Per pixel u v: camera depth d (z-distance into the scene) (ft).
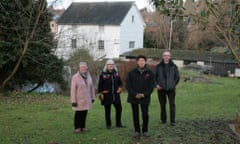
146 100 26.25
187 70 120.88
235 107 44.16
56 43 59.82
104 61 73.31
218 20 23.13
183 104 46.39
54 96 51.24
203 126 30.35
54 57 57.62
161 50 155.74
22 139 26.12
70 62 67.10
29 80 56.85
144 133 26.73
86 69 28.14
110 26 156.76
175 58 146.82
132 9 164.35
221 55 137.39
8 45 51.11
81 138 26.43
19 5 51.37
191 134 27.32
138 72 26.08
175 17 24.07
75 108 27.76
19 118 33.81
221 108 43.06
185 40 169.27
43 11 52.54
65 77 65.10
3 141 25.49
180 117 35.58
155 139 25.84
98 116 35.65
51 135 27.35
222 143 25.09
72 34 76.13
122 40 158.81
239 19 23.07
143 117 26.40
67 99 49.11
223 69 127.65
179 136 26.68
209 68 128.67
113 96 29.37
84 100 27.84
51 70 56.95
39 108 39.93
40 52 55.01
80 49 70.28
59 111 38.11
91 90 28.71
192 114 37.83
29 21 51.24
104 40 157.69
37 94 51.55
